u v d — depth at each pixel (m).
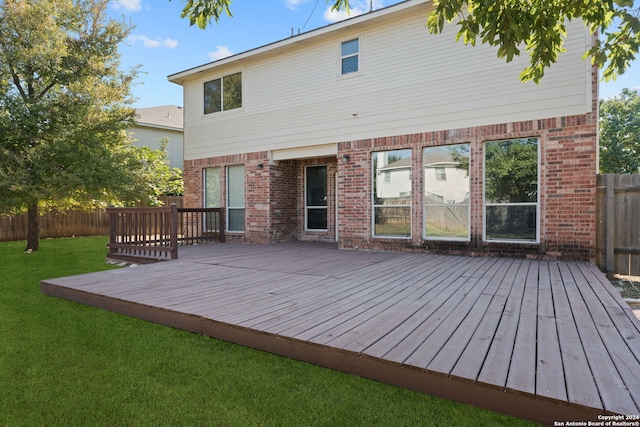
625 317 3.22
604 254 6.00
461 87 7.44
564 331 2.86
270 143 10.05
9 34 9.12
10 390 2.62
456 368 2.21
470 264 6.25
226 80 10.93
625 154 21.12
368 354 2.44
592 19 3.68
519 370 2.18
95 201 10.67
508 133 6.99
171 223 7.19
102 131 10.51
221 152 11.00
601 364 2.25
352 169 8.72
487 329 2.92
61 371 2.88
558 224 6.60
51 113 9.66
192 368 2.87
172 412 2.33
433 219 7.80
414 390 2.27
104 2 10.58
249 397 2.46
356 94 8.68
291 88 9.67
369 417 2.19
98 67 10.37
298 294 4.19
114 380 2.73
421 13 7.84
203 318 3.36
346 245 8.80
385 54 8.29
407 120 8.02
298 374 2.70
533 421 1.92
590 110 6.38
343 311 3.47
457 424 2.10
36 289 5.50
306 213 10.93
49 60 9.46
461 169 7.53
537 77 4.15
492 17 3.50
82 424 2.24
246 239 10.55
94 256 9.12
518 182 6.99
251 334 3.01
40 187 9.09
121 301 4.09
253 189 10.39
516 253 6.91
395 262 6.57
